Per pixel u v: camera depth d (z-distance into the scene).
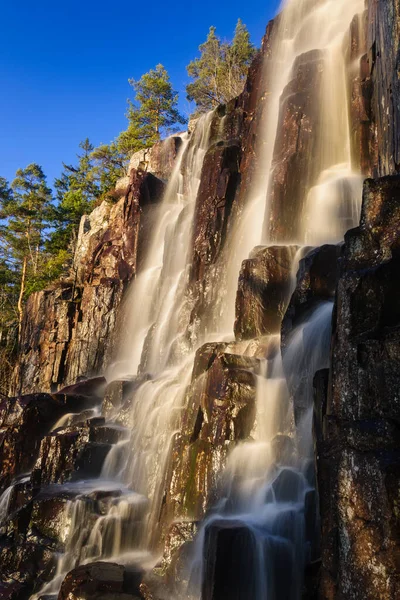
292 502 8.78
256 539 7.91
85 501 12.14
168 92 51.97
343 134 16.86
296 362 10.05
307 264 10.99
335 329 6.50
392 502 4.82
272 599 7.55
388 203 6.38
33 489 14.58
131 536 11.56
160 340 20.20
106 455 14.82
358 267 6.44
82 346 28.09
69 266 46.47
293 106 17.62
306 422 9.30
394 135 11.21
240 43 50.78
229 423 10.55
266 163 19.81
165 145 33.91
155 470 12.48
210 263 19.48
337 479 5.55
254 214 18.62
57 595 10.59
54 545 11.99
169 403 13.62
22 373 32.25
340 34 21.11
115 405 16.98
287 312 10.88
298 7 23.80
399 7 10.79
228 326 17.17
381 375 5.58
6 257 58.94
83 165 57.28
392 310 5.88
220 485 10.07
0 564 12.19
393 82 11.27
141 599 9.13
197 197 21.27
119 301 27.31
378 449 5.21
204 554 8.12
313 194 16.03
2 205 59.62
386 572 4.77
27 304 34.81
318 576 6.34
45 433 18.53
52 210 55.38
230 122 26.73
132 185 29.33
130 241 28.19
